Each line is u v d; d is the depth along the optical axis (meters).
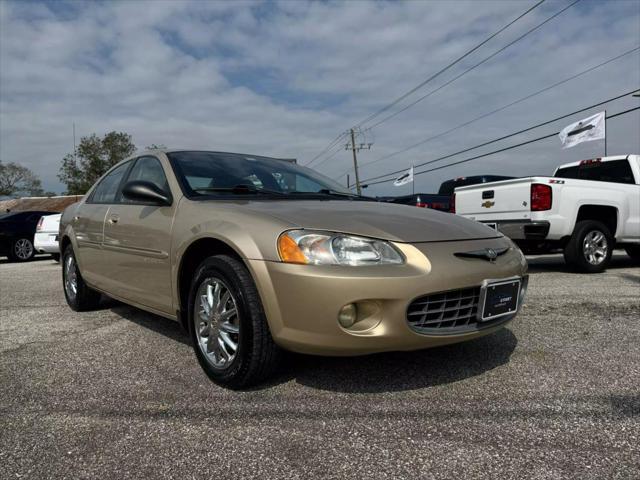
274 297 2.34
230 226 2.59
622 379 2.58
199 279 2.74
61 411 2.32
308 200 3.21
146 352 3.23
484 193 6.85
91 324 4.07
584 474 1.72
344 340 2.25
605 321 3.81
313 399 2.39
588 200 6.45
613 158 7.56
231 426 2.14
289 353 2.86
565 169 8.41
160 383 2.66
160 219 3.14
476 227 2.95
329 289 2.23
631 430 2.02
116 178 4.16
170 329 3.85
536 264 7.90
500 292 2.61
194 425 2.15
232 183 3.35
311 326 2.27
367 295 2.24
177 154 3.57
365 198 3.82
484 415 2.18
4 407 2.38
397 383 2.57
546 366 2.79
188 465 1.84
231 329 2.56
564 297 4.79
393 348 2.32
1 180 61.75
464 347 3.15
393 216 2.74
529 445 1.92
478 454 1.86
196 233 2.75
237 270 2.49
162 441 2.02
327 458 1.86
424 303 2.35
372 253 2.32
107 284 3.87
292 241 2.35
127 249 3.48
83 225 4.27
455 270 2.42
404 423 2.13
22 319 4.36
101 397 2.48
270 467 1.81
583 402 2.30
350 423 2.14
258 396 2.45
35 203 41.69
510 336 3.40
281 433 2.06
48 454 1.93
